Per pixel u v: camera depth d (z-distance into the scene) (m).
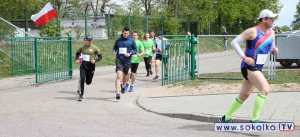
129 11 28.77
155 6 34.19
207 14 35.81
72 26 23.25
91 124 6.64
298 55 14.87
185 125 6.52
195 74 13.50
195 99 8.95
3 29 17.86
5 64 16.03
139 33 26.28
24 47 15.35
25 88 11.78
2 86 11.77
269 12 5.52
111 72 16.77
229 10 39.56
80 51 9.49
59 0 39.12
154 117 7.29
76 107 8.39
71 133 5.93
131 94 10.17
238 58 14.76
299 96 8.66
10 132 6.01
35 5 31.31
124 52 9.33
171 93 9.99
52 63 13.71
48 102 9.08
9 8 24.81
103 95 10.09
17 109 8.17
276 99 8.35
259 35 5.57
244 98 5.93
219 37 14.17
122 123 6.73
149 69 14.62
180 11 34.19
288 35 11.08
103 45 22.75
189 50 12.62
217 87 10.59
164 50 11.56
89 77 9.62
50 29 20.42
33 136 5.74
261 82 5.55
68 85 12.44
